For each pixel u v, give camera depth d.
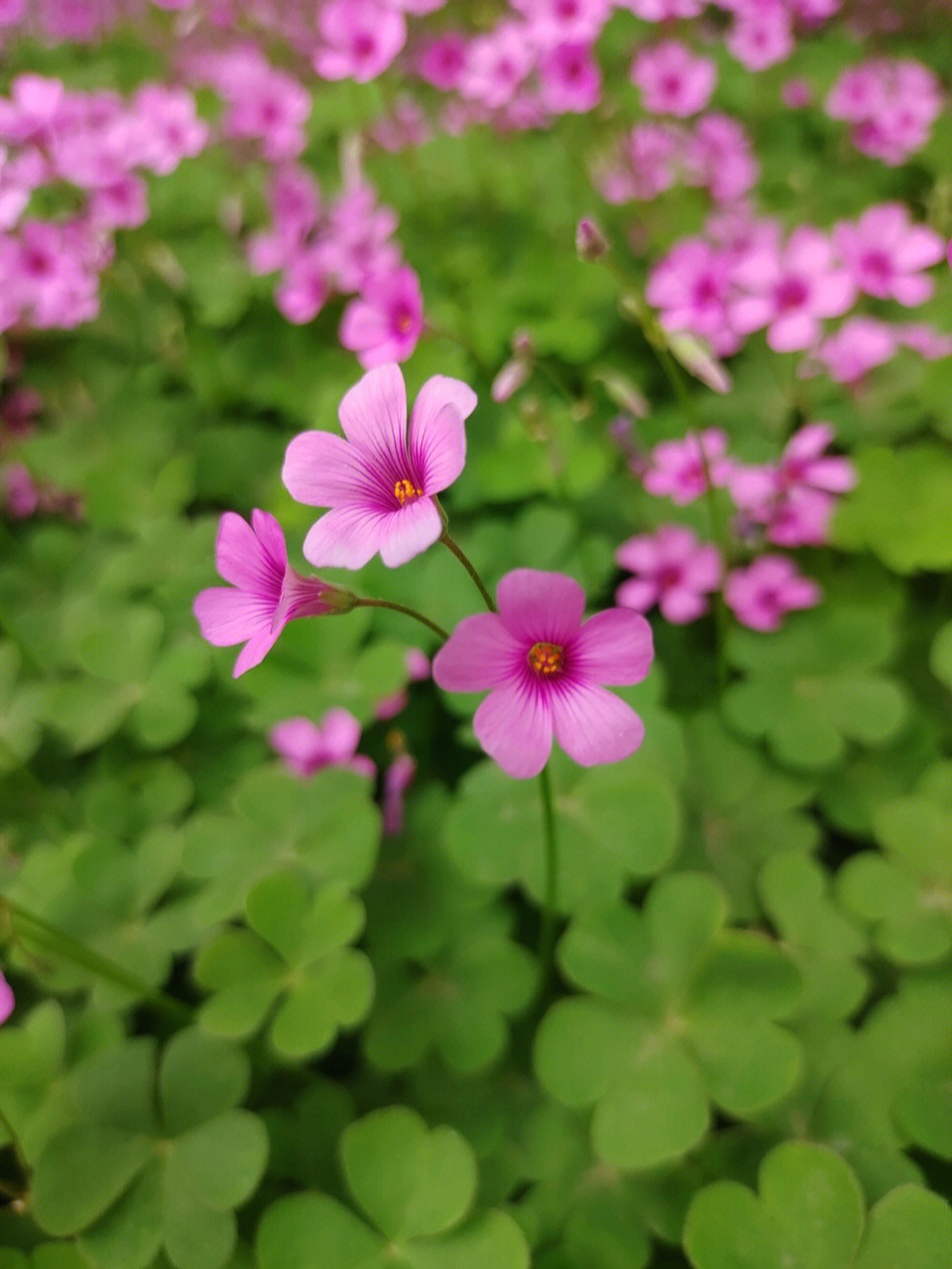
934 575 0.16
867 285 0.15
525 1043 0.12
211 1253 0.09
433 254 0.22
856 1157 0.10
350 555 0.08
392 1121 0.10
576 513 0.17
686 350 0.12
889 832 0.12
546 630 0.08
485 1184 0.11
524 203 0.24
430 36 0.30
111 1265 0.09
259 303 0.22
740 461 0.17
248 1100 0.12
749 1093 0.10
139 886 0.13
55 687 0.15
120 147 0.20
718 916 0.11
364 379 0.09
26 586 0.18
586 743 0.08
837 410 0.17
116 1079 0.10
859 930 0.12
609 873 0.12
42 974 0.12
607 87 0.27
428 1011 0.12
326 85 0.31
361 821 0.12
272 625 0.08
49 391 0.22
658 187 0.22
